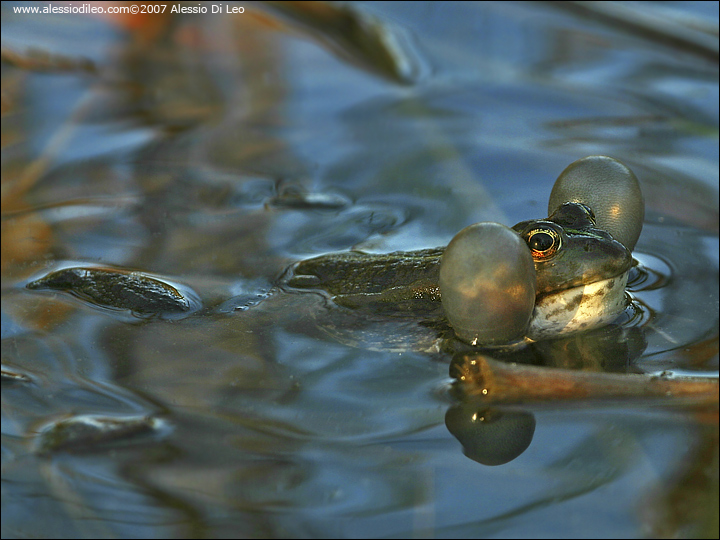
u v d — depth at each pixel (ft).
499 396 32.91
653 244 47.42
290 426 31.14
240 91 76.13
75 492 26.89
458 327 35.40
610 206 39.81
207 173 60.75
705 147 59.82
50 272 45.75
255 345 38.60
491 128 66.13
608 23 87.15
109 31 88.74
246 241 50.44
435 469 28.04
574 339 38.17
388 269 44.14
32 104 71.87
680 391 31.45
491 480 27.27
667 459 27.81
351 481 27.35
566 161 59.06
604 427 30.09
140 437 30.19
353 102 73.51
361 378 35.40
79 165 61.62
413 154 62.39
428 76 78.07
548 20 89.56
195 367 36.22
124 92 75.31
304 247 49.44
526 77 76.13
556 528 24.81
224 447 29.50
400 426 31.04
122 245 49.73
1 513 25.93
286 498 26.50
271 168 61.31
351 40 88.38
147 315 41.45
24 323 40.01
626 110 67.92
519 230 38.24
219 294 43.91
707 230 48.55
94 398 33.12
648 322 39.19
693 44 79.61
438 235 49.67
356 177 59.67
